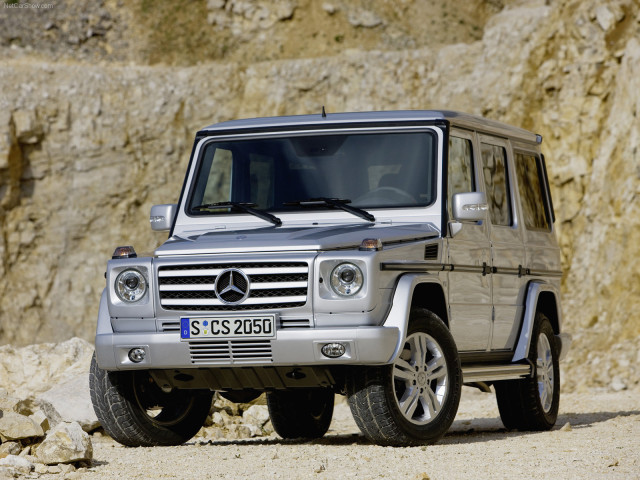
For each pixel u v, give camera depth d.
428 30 70.62
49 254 63.53
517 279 14.77
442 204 12.49
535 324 15.20
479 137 14.21
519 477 9.08
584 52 49.88
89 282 63.38
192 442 14.10
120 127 65.00
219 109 65.44
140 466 10.41
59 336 62.53
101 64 69.06
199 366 11.38
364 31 70.31
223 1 71.69
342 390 12.55
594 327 37.97
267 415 17.02
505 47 59.78
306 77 65.06
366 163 12.87
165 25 71.38
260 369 11.42
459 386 12.13
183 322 11.34
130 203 64.31
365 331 10.82
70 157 64.56
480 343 13.57
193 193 13.37
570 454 10.81
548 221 16.80
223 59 69.88
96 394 12.38
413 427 11.47
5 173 63.53
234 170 13.33
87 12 71.31
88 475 9.65
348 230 11.91
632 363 32.06
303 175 12.95
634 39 46.03
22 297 62.75
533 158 16.61
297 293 11.11
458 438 13.52
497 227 14.32
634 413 18.59
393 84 63.28
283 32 70.69
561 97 49.91
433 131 12.86
